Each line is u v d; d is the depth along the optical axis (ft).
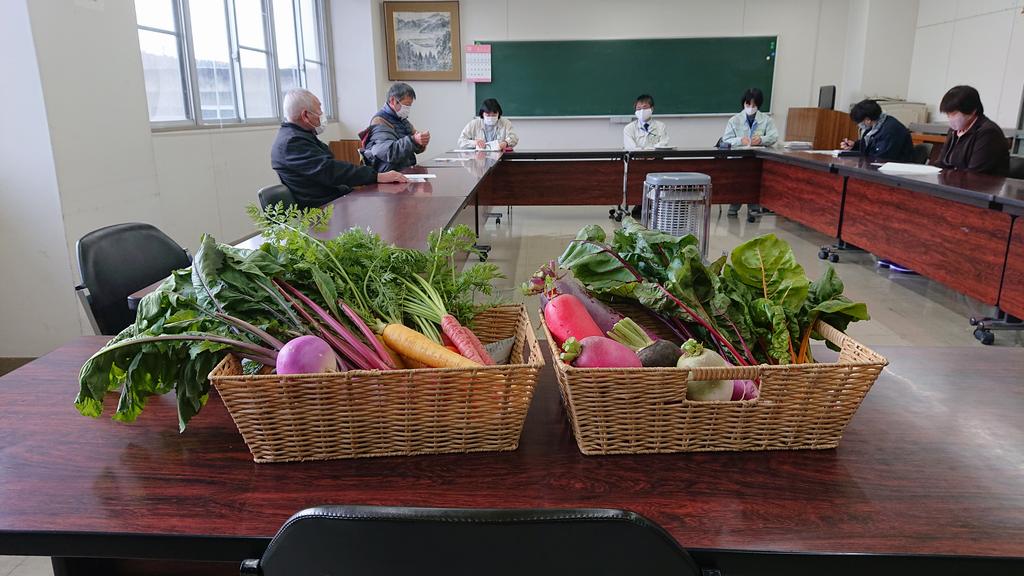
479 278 3.56
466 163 16.76
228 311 2.91
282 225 3.39
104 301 5.47
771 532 2.30
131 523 2.35
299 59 22.52
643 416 2.72
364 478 2.64
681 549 1.74
